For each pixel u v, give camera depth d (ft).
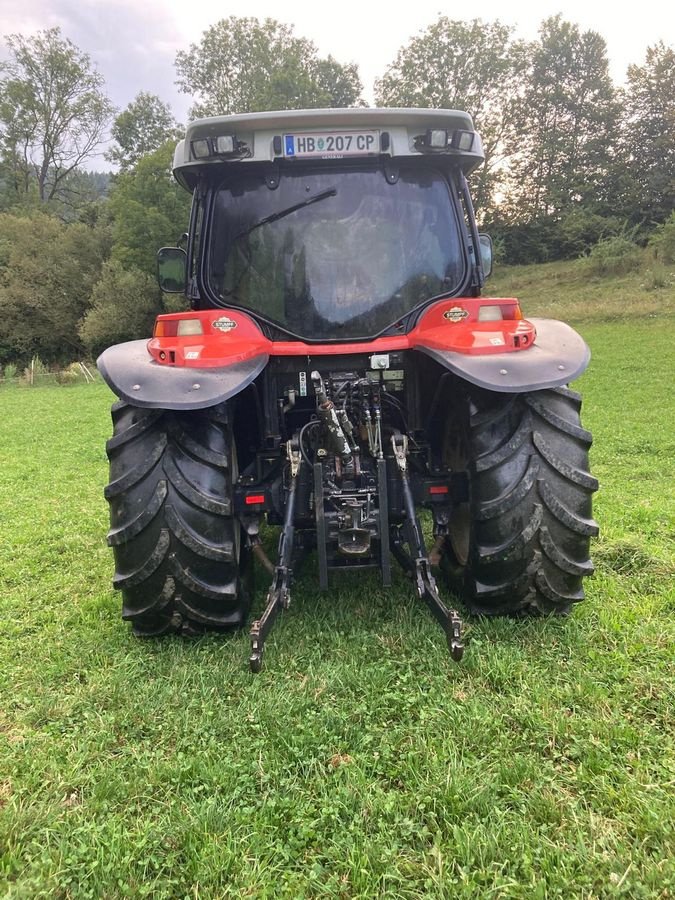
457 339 9.23
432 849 5.78
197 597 9.10
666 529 13.64
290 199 10.67
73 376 82.79
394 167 10.70
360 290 10.67
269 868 5.71
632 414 28.55
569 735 7.13
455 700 7.91
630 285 88.33
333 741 7.27
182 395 8.31
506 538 9.02
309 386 10.44
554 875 5.46
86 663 9.36
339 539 9.29
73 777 6.91
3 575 13.38
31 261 118.93
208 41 136.36
